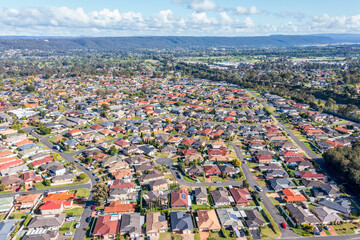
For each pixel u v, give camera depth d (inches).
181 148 7081.7
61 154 6653.5
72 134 7726.4
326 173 5792.3
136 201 4717.0
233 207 4562.0
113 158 6195.9
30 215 4291.3
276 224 4163.4
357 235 3929.6
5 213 4416.8
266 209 4534.9
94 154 6461.6
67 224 4146.2
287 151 6688.0
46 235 3789.4
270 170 5792.3
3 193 4975.4
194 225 4099.4
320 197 4849.9
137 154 6653.5
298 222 4128.9
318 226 4106.8
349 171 5275.6
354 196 4931.1
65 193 4857.3
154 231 3914.9
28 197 4603.8
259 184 5339.6
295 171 5762.8
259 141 7485.2
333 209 4490.7
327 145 7003.0
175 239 3843.5
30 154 6545.3
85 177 5521.7
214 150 6658.5
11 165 5866.1
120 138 7736.2
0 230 3838.6
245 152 6845.5
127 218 4141.2
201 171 5649.6
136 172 5629.9
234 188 5036.9
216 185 5285.4
